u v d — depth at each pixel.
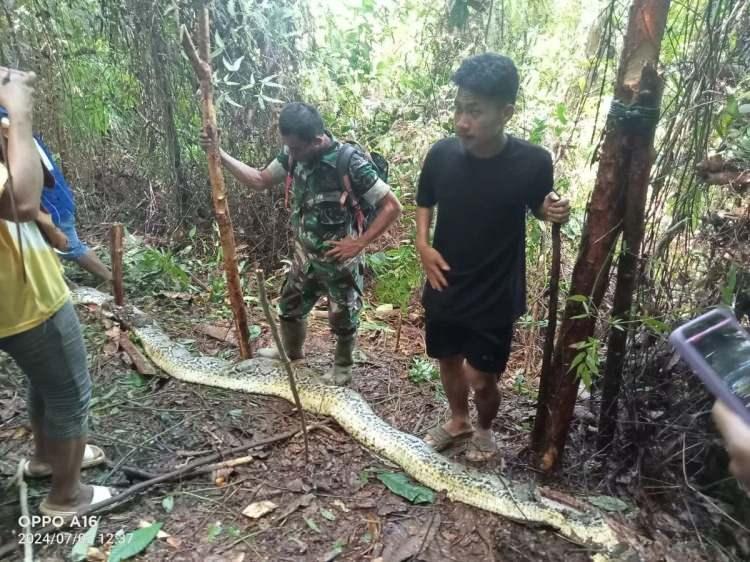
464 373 3.27
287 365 2.93
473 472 3.06
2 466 2.98
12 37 5.33
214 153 3.56
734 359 1.52
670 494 2.97
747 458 1.40
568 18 5.32
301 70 5.43
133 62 5.25
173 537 2.66
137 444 3.29
